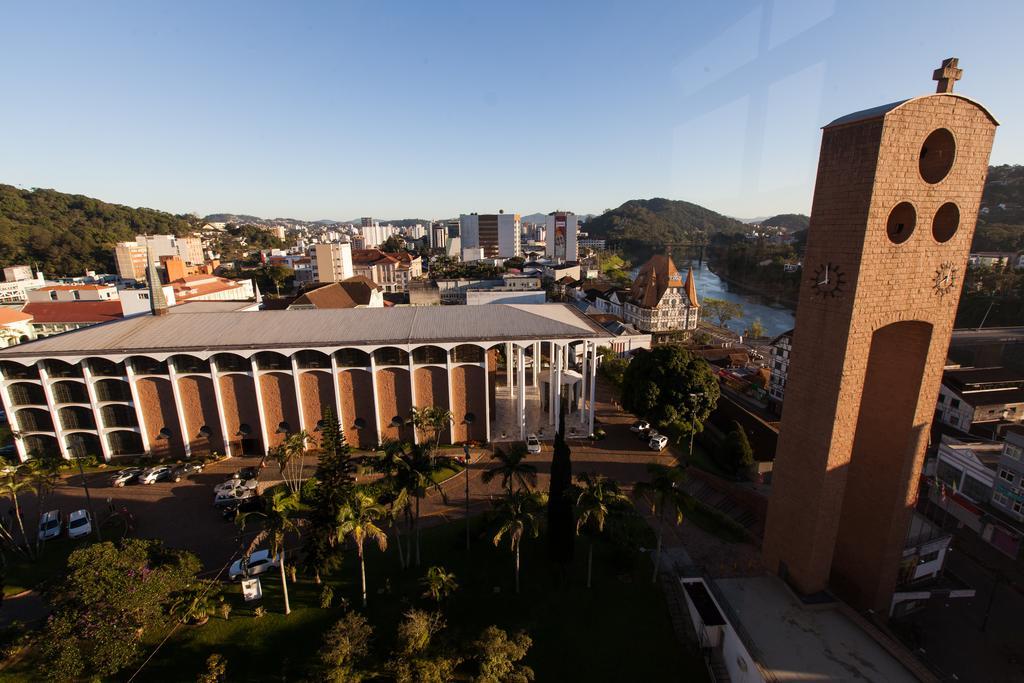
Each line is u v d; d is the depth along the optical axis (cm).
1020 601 4256
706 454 6325
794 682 2942
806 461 3481
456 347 6269
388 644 3406
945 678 3488
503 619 3672
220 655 3359
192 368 6053
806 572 3559
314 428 6284
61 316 10825
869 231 2894
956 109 2917
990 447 6012
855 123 2869
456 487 5541
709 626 3441
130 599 3144
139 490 5566
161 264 18625
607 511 3644
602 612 3772
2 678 3222
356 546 4500
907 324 3294
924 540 4244
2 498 5400
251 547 3669
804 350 3409
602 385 8962
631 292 15025
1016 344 8806
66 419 6075
